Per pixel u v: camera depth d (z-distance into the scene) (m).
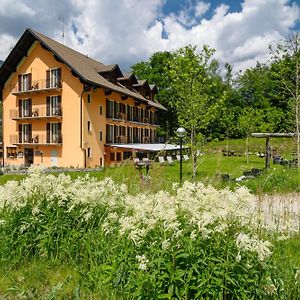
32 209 4.88
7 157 34.94
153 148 35.12
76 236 4.64
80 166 30.16
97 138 32.41
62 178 5.50
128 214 4.65
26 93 32.91
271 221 5.23
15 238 4.81
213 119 19.48
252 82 67.00
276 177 12.07
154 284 3.19
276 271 3.28
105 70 34.50
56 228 4.74
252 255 3.13
